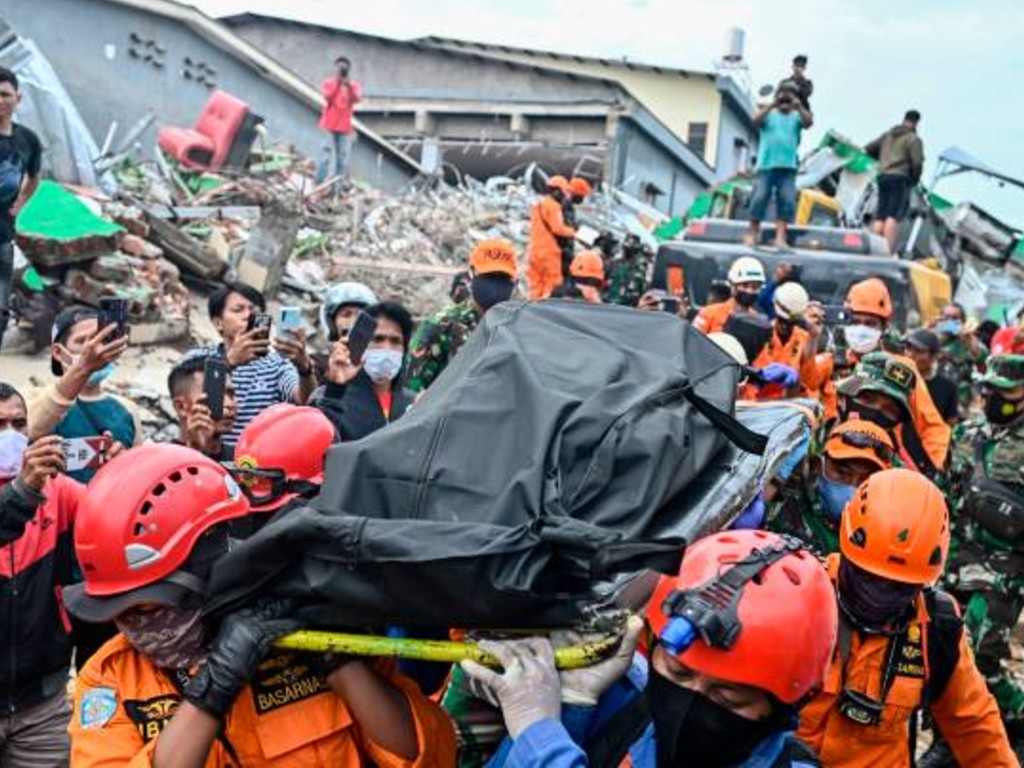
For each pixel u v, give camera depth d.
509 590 1.81
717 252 11.24
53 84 12.26
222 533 2.23
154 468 2.18
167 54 18.20
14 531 3.25
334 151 18.88
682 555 1.78
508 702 1.87
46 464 3.25
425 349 5.84
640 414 2.15
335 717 2.19
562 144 28.52
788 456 2.53
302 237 14.77
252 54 19.58
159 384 8.62
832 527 4.06
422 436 2.10
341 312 5.44
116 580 2.14
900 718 3.01
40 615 3.53
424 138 29.66
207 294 11.43
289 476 2.75
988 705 3.11
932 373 8.09
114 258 9.26
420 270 14.27
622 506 2.01
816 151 17.67
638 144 30.39
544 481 1.99
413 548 1.83
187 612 2.16
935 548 2.90
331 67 34.03
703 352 2.50
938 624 3.03
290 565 1.95
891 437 5.11
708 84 37.81
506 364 2.26
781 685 1.86
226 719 2.13
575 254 10.41
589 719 2.07
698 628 1.84
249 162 17.86
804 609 1.89
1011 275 20.89
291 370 5.25
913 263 11.62
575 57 37.75
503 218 20.23
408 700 2.16
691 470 2.16
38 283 8.71
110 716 2.17
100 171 12.87
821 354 7.70
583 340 2.41
